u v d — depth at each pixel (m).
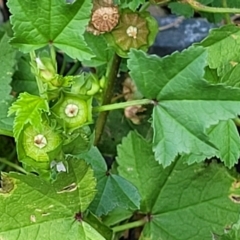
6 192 0.10
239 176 0.12
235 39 0.12
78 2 0.10
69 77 0.10
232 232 0.10
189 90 0.10
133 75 0.10
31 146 0.09
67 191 0.10
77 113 0.10
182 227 0.12
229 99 0.10
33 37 0.10
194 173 0.12
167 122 0.10
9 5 0.10
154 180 0.12
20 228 0.10
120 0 0.11
